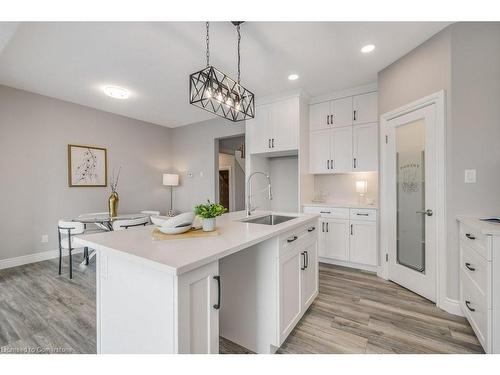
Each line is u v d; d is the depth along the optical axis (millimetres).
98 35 2186
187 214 1446
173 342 956
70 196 3914
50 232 3697
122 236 1408
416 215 2473
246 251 1719
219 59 2625
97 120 4277
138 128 4973
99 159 4285
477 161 2012
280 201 4414
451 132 2074
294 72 2945
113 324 1245
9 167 3322
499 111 1955
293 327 1797
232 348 1731
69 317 2062
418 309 2174
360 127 3377
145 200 5090
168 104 4062
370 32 2162
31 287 2664
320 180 4051
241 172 7328
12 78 3078
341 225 3338
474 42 2002
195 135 5289
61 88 3391
